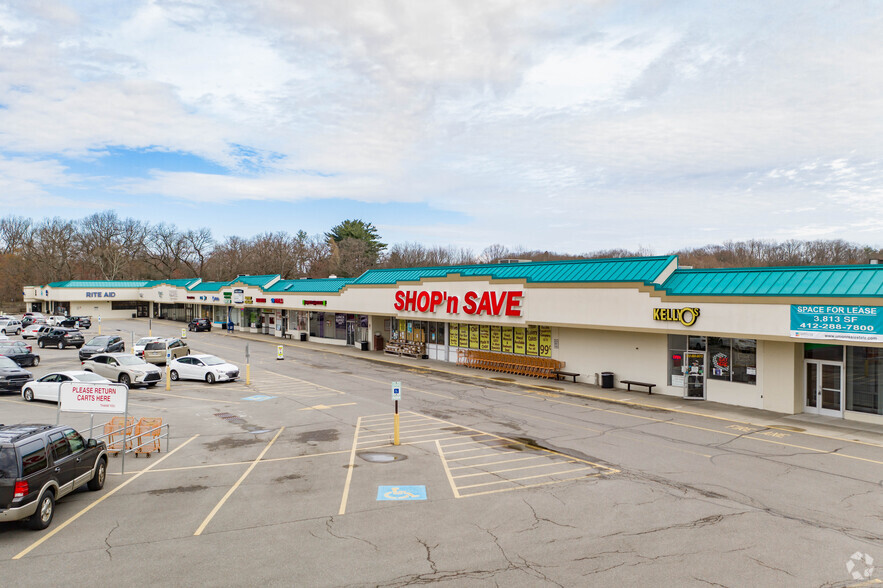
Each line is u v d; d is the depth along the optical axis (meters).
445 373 33.34
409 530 11.15
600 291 26.20
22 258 114.44
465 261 120.44
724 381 24.03
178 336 57.03
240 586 8.95
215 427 20.38
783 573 9.30
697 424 20.36
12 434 11.47
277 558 9.95
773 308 20.62
